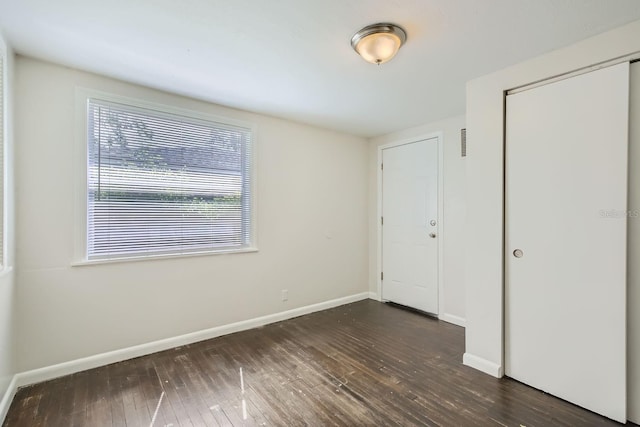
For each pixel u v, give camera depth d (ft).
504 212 6.99
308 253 11.72
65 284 7.14
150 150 8.33
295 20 5.36
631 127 5.49
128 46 6.24
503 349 7.03
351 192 13.19
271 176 10.71
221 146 9.62
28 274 6.71
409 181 12.19
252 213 10.24
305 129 11.60
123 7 5.02
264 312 10.50
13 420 5.55
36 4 4.93
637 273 5.44
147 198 8.29
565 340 6.12
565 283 6.11
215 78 7.68
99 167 7.61
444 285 10.89
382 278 13.35
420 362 7.75
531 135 6.56
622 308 5.46
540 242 6.45
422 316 11.34
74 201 7.24
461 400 6.16
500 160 6.98
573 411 5.83
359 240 13.52
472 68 7.05
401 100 9.11
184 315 8.84
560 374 6.18
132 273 8.01
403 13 5.15
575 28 5.55
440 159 11.03
